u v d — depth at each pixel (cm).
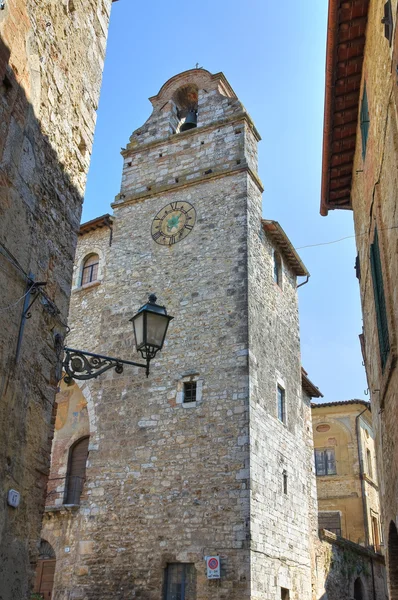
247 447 1805
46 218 796
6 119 688
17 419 677
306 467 2356
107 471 1984
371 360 1417
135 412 2038
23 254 717
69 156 892
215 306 2080
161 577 1745
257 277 2175
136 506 1881
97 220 2483
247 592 1620
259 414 1933
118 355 2180
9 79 698
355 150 1520
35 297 727
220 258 2159
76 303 2436
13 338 679
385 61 951
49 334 776
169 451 1914
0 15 682
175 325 2116
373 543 3372
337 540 2523
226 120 2441
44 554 2045
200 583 1686
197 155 2442
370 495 3500
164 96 2731
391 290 973
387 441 1142
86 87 977
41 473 722
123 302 2277
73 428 2323
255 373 1970
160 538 1800
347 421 3603
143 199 2461
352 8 1179
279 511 1911
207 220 2258
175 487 1850
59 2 884
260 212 2330
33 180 762
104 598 1798
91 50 1012
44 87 815
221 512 1750
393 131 875
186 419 1936
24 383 700
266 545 1766
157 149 2559
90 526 1923
